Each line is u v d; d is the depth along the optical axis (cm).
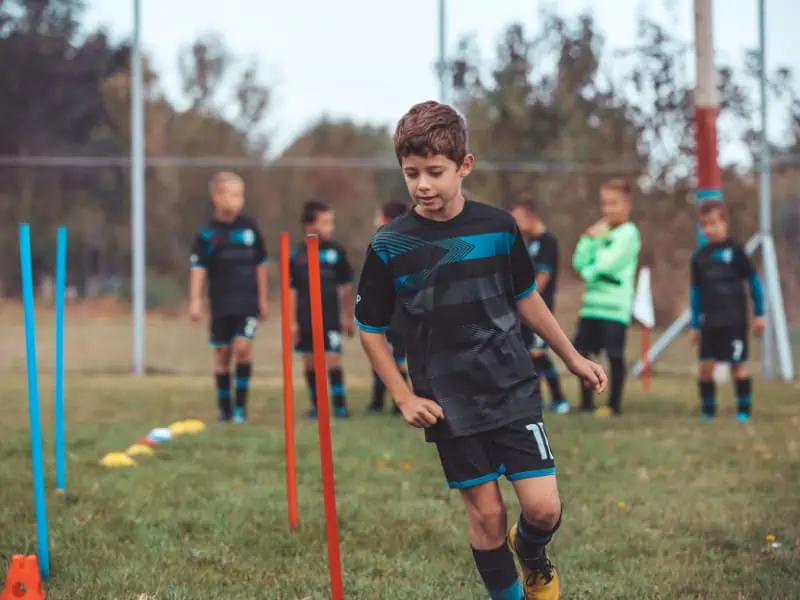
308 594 382
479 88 1302
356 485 572
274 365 1425
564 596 380
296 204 2109
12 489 553
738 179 1288
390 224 335
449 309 326
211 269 879
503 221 330
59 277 508
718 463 638
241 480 585
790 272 1305
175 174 1831
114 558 427
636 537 462
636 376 1250
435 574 408
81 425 811
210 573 408
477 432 323
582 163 1305
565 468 624
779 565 413
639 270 1326
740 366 860
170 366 1380
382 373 332
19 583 352
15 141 1553
